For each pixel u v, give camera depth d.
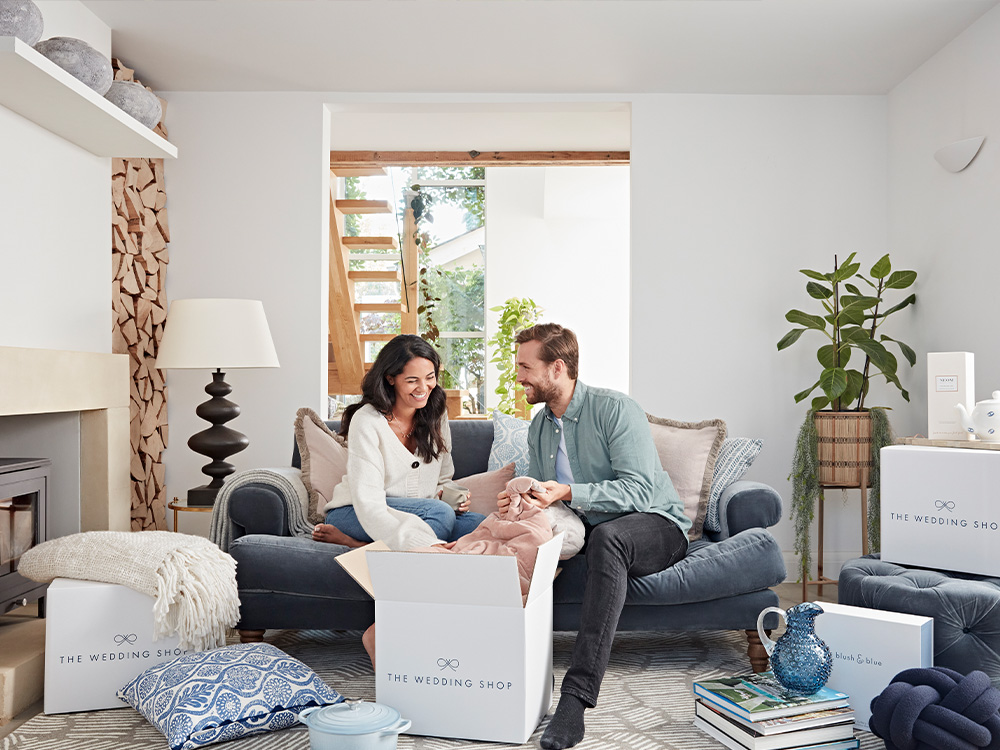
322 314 3.89
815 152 3.96
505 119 4.52
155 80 3.77
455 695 1.83
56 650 1.99
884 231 3.96
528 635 1.81
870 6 3.07
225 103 3.90
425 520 2.32
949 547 2.10
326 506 2.53
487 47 3.43
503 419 3.00
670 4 3.05
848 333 3.52
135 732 1.88
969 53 3.23
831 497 3.91
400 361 2.42
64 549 2.16
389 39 3.34
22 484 2.46
